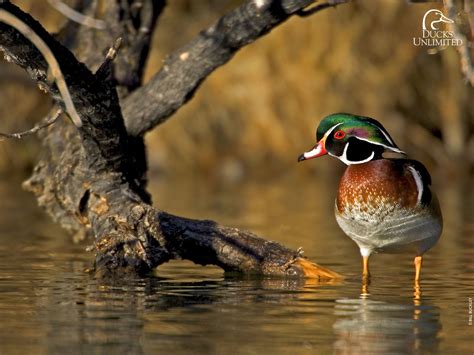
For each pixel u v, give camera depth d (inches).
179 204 745.0
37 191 506.6
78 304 353.1
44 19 806.5
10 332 305.9
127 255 424.5
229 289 390.3
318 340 300.4
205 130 992.9
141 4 506.6
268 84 978.1
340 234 583.8
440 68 979.3
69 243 538.0
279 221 649.6
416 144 986.1
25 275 422.0
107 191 451.2
